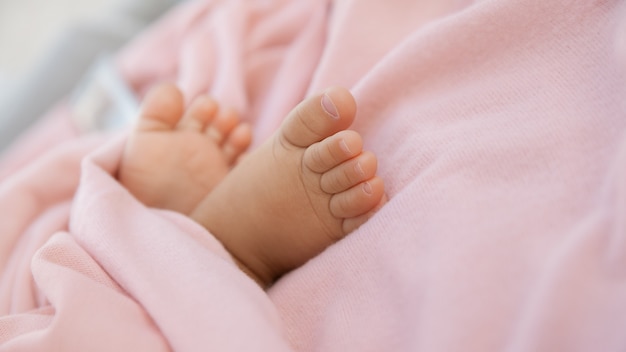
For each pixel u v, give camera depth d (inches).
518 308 7.3
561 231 7.6
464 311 7.4
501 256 7.6
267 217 9.2
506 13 8.7
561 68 8.4
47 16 29.6
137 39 17.4
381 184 8.6
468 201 8.0
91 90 15.8
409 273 8.0
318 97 8.5
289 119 8.8
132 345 7.9
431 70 9.2
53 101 18.3
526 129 8.2
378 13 10.6
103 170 10.3
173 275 8.3
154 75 15.4
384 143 9.2
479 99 8.8
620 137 7.8
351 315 8.3
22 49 29.4
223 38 13.2
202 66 13.1
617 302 7.1
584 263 7.2
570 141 8.0
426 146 8.7
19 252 10.9
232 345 7.6
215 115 11.1
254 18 13.8
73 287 8.2
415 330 7.7
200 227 9.4
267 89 12.7
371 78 9.4
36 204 11.9
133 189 10.8
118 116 14.2
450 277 7.6
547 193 7.8
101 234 8.9
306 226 9.0
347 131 8.5
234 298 8.0
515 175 8.1
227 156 11.2
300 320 8.7
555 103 8.3
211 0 15.5
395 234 8.3
